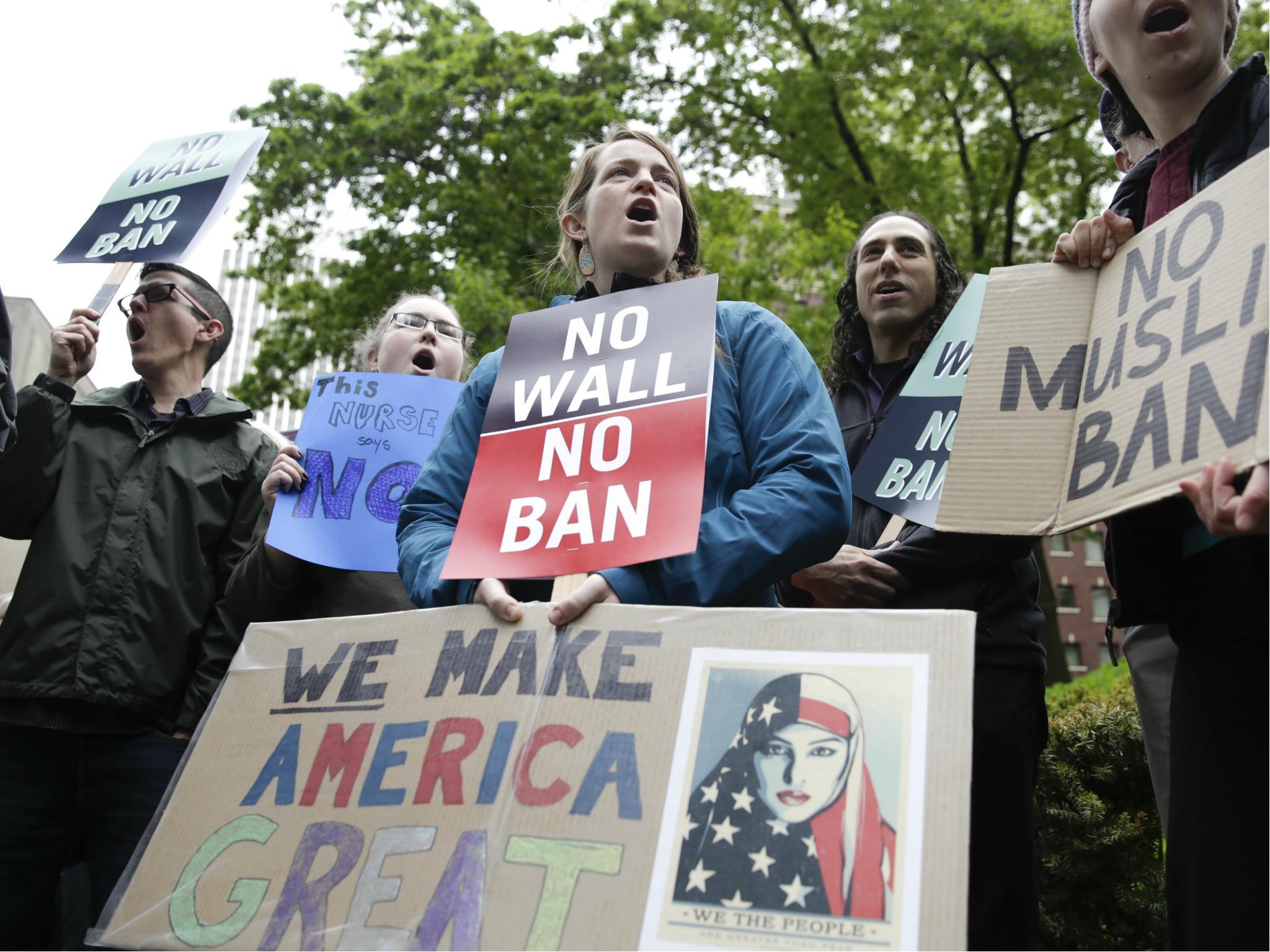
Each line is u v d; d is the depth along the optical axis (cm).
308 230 1445
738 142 1475
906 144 1486
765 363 210
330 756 172
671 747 151
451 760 162
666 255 228
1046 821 333
